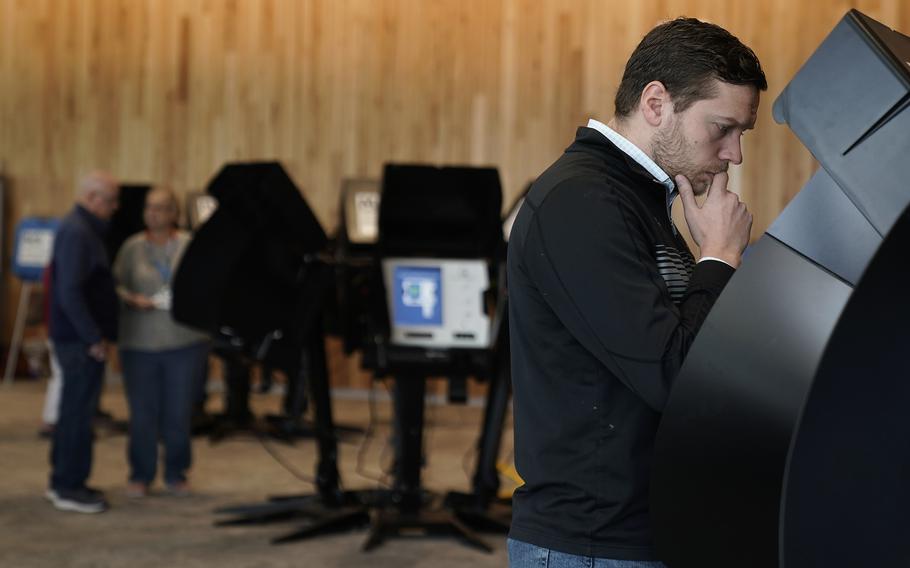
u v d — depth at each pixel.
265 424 7.88
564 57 9.44
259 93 9.91
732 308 1.42
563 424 1.60
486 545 4.89
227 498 5.87
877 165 1.33
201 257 4.96
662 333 1.49
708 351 1.42
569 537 1.58
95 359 5.46
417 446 5.21
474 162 9.56
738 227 1.62
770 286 1.39
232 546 4.90
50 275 5.53
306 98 9.83
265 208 4.80
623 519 1.57
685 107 1.62
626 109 1.68
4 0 10.31
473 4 9.57
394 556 4.78
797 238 1.42
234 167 4.73
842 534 1.25
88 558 4.63
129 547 4.83
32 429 7.77
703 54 1.61
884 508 1.26
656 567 1.56
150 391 5.85
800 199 1.43
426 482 6.28
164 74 10.08
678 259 1.65
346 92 9.76
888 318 1.19
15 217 10.33
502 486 6.10
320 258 4.96
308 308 4.98
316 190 9.80
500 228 4.90
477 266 4.89
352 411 9.04
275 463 6.87
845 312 1.16
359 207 5.41
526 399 1.66
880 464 1.24
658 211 1.67
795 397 1.34
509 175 9.53
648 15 9.27
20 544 4.82
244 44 9.93
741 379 1.39
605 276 1.53
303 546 4.93
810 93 1.41
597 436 1.58
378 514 5.18
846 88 1.37
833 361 1.19
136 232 7.80
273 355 5.10
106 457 6.96
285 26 9.87
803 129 1.41
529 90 9.49
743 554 1.39
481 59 9.56
